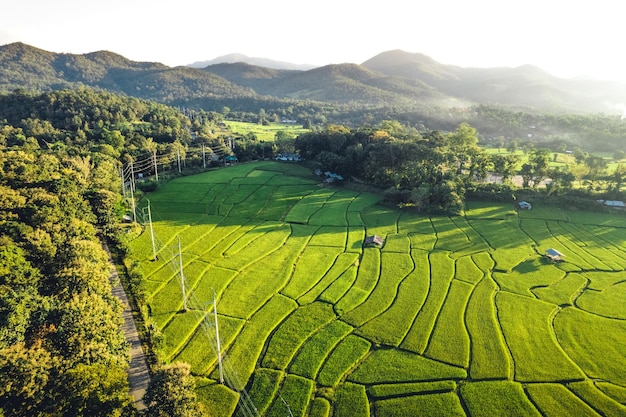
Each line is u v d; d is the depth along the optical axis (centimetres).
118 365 5291
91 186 11488
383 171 15700
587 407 5644
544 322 7544
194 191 15338
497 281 9025
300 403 5700
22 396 4450
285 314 7731
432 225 12306
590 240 11269
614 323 7512
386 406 5659
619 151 19750
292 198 14762
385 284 8838
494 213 13212
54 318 5581
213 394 5803
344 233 11644
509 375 6234
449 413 5553
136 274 8150
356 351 6744
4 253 6153
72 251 7069
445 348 6825
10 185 9731
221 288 8562
